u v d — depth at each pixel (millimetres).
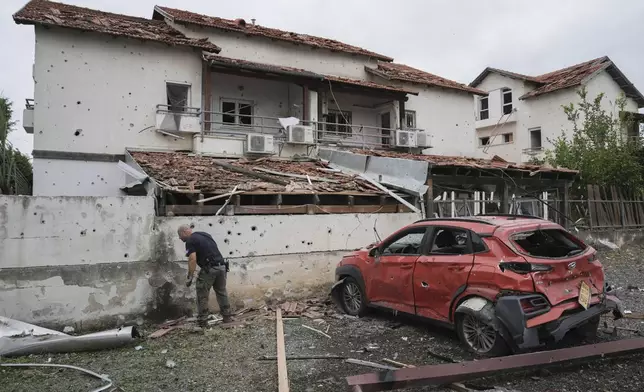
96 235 7234
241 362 5652
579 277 5473
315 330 7004
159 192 8516
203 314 7332
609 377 4801
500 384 4688
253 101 16688
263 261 8812
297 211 9547
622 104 20781
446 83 20438
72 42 12789
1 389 4906
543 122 25438
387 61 20391
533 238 6328
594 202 15688
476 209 13797
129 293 7438
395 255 6961
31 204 6820
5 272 6629
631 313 7363
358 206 10352
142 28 14398
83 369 5418
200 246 7281
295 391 4691
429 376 4441
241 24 17891
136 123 13484
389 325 7098
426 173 11242
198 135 13523
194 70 14508
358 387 4223
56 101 12508
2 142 9906
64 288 6965
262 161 13188
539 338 5094
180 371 5379
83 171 12742
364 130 19359
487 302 5434
